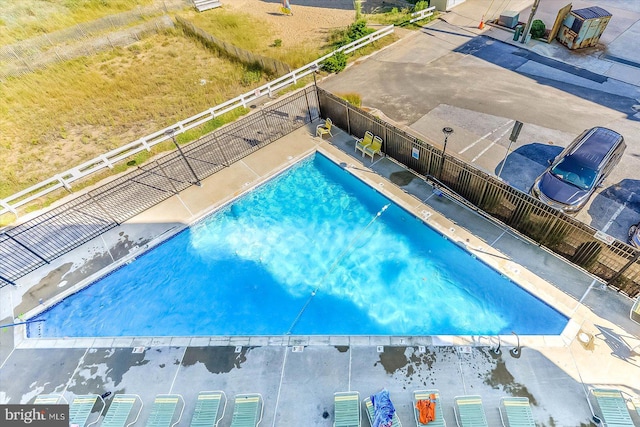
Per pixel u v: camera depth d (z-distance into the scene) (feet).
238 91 66.59
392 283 36.32
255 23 90.84
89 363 32.17
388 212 42.86
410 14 81.30
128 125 61.11
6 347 33.81
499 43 70.69
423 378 28.89
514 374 28.43
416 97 59.16
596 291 32.40
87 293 38.11
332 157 49.67
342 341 31.99
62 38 84.69
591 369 28.09
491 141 49.08
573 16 63.21
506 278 34.60
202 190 47.09
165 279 38.88
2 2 99.35
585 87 57.00
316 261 39.24
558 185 38.34
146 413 28.71
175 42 86.38
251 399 27.76
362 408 27.73
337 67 67.21
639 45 65.00
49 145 58.13
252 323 34.53
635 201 39.50
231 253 40.81
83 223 43.88
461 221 39.75
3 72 72.79
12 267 39.52
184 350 32.53
